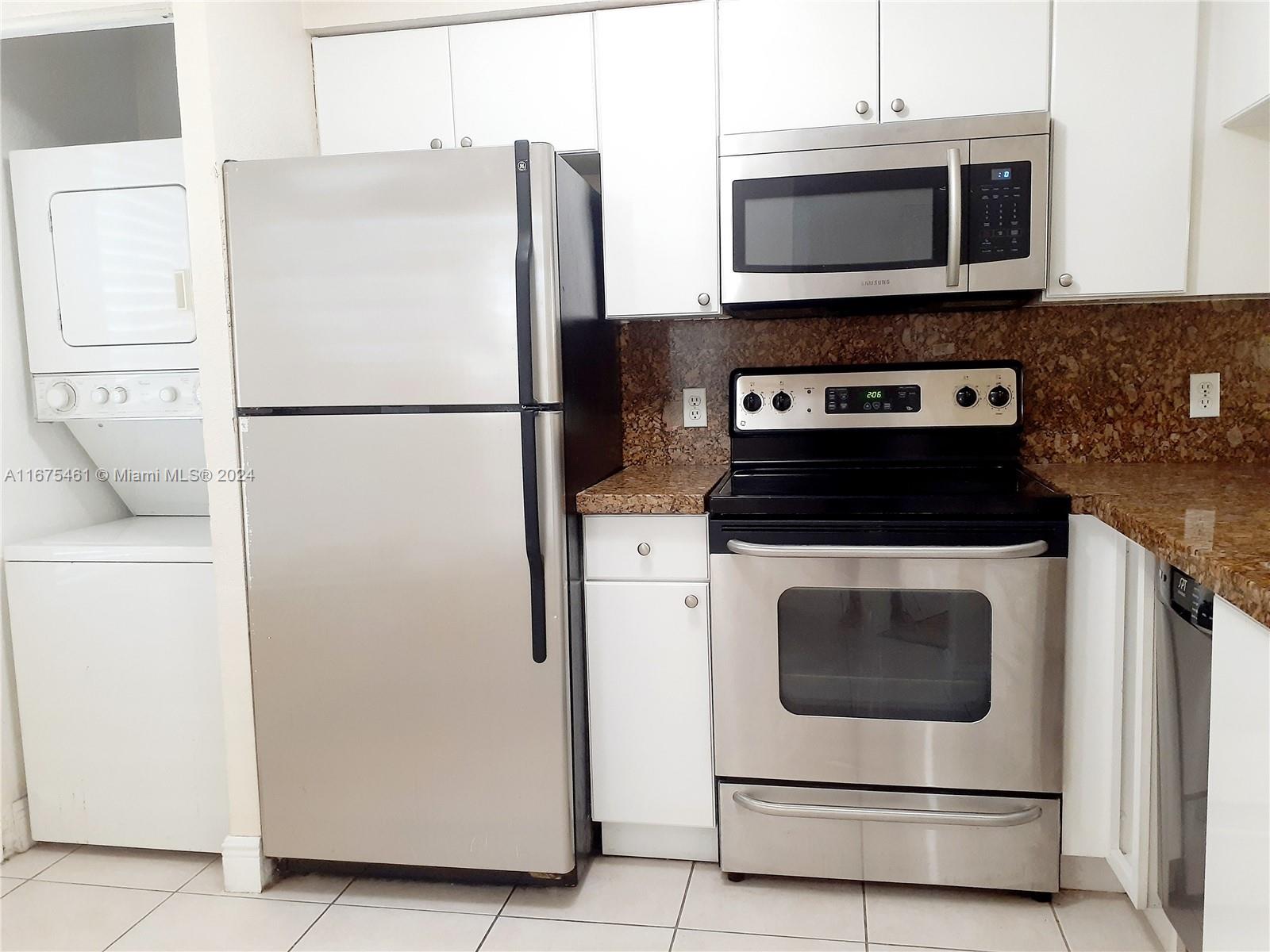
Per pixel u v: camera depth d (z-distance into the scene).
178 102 2.61
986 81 1.94
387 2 2.14
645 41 2.06
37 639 2.15
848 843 1.90
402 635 1.89
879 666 1.84
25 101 2.28
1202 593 1.34
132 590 2.09
